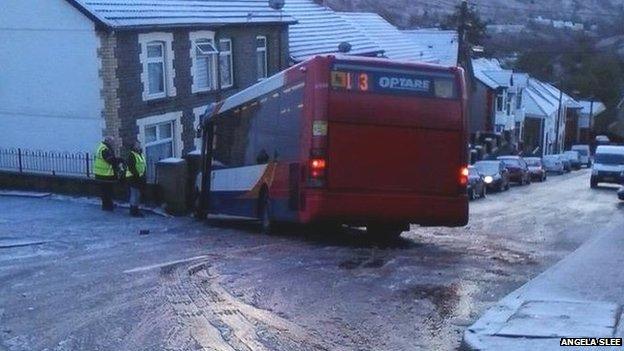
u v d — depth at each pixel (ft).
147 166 87.66
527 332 23.82
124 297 30.30
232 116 62.90
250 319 27.02
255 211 55.57
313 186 44.04
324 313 27.94
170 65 90.48
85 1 82.43
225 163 64.23
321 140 43.88
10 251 42.27
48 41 84.17
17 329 25.82
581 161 249.34
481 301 29.96
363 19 162.50
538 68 286.87
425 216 45.32
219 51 99.55
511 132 228.63
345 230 55.62
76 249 43.16
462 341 23.72
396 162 44.80
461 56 149.89
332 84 44.04
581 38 247.09
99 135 83.20
